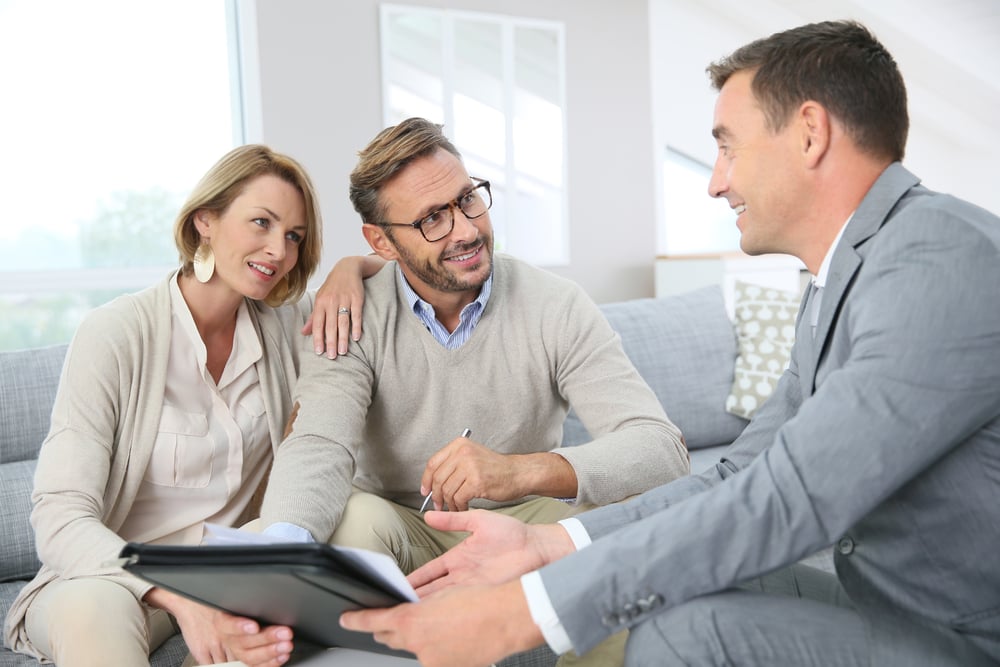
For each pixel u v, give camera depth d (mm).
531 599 1076
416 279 1838
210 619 1426
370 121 4797
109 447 1664
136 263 4383
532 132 5418
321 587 1061
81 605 1449
